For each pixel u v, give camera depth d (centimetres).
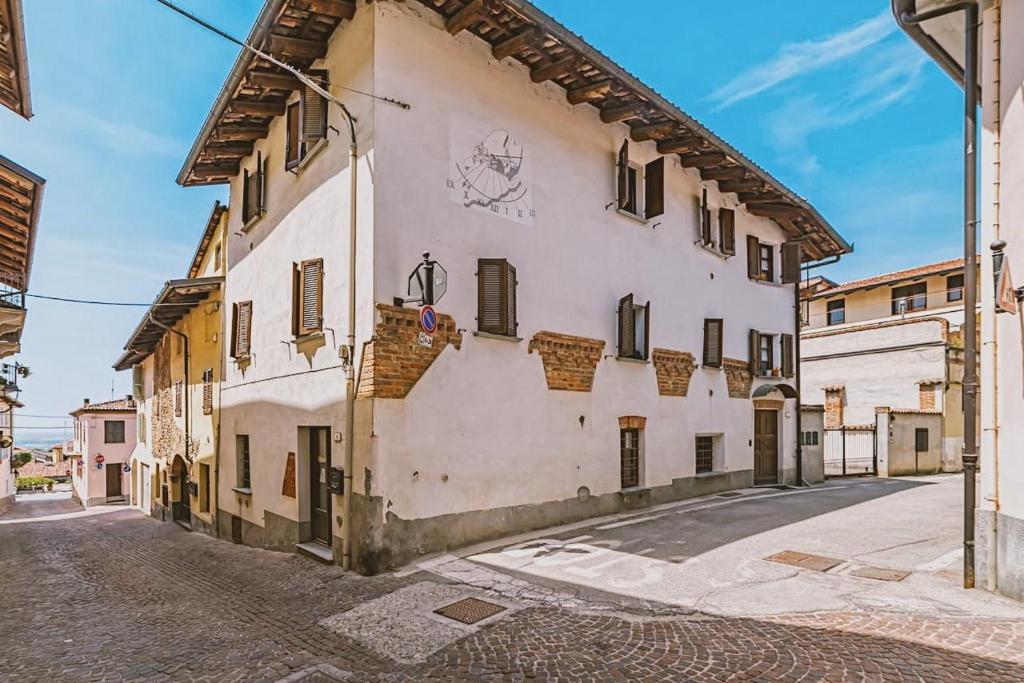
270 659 502
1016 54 577
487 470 877
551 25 833
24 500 3862
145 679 472
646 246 1216
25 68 707
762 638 493
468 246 882
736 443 1434
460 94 892
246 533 1147
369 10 811
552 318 1000
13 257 1188
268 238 1112
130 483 2923
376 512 746
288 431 981
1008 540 580
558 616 566
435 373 823
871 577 656
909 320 2098
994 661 439
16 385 1708
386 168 791
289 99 1012
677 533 903
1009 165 581
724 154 1230
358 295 795
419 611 598
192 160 1216
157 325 1733
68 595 809
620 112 1096
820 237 1716
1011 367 576
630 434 1167
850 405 2241
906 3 649
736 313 1473
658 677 431
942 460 2008
